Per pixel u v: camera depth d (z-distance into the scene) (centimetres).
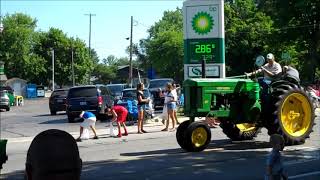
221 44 2217
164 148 1453
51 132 301
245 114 1386
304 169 1032
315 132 1730
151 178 994
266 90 1399
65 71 10106
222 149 1376
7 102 4288
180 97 2930
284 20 4775
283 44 5112
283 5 4712
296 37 4859
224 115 1362
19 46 10081
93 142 1691
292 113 1383
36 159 292
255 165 1106
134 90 2930
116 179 997
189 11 2259
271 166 692
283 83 1415
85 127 1773
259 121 1408
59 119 3002
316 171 1009
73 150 299
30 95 8456
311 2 4494
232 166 1101
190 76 2272
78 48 10219
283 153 1247
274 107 1363
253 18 5966
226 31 5872
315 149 1317
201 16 2241
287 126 1367
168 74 8594
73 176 297
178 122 2102
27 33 10119
